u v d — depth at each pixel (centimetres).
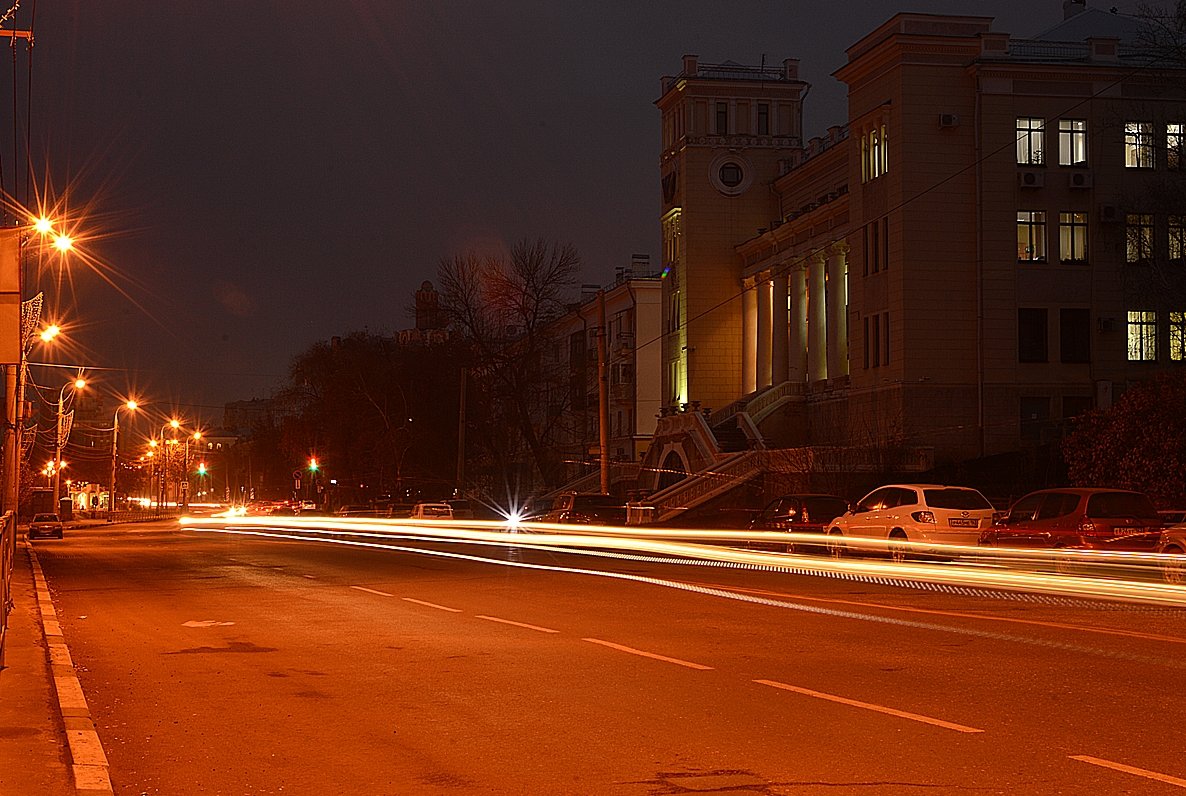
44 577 2823
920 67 5056
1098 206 5062
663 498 5406
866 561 2759
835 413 5697
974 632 1554
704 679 1210
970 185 5044
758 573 2684
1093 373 5031
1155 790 756
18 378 3044
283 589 2402
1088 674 1209
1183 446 3175
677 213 7119
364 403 8344
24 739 941
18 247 1409
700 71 7119
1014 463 4631
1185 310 4378
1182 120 5094
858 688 1144
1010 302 5012
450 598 2144
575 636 1571
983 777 795
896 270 5072
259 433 14312
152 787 807
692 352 6944
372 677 1259
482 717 1033
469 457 8244
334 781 820
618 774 824
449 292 7338
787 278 6506
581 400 9000
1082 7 5903
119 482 15425
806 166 6444
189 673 1306
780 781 795
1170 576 2230
